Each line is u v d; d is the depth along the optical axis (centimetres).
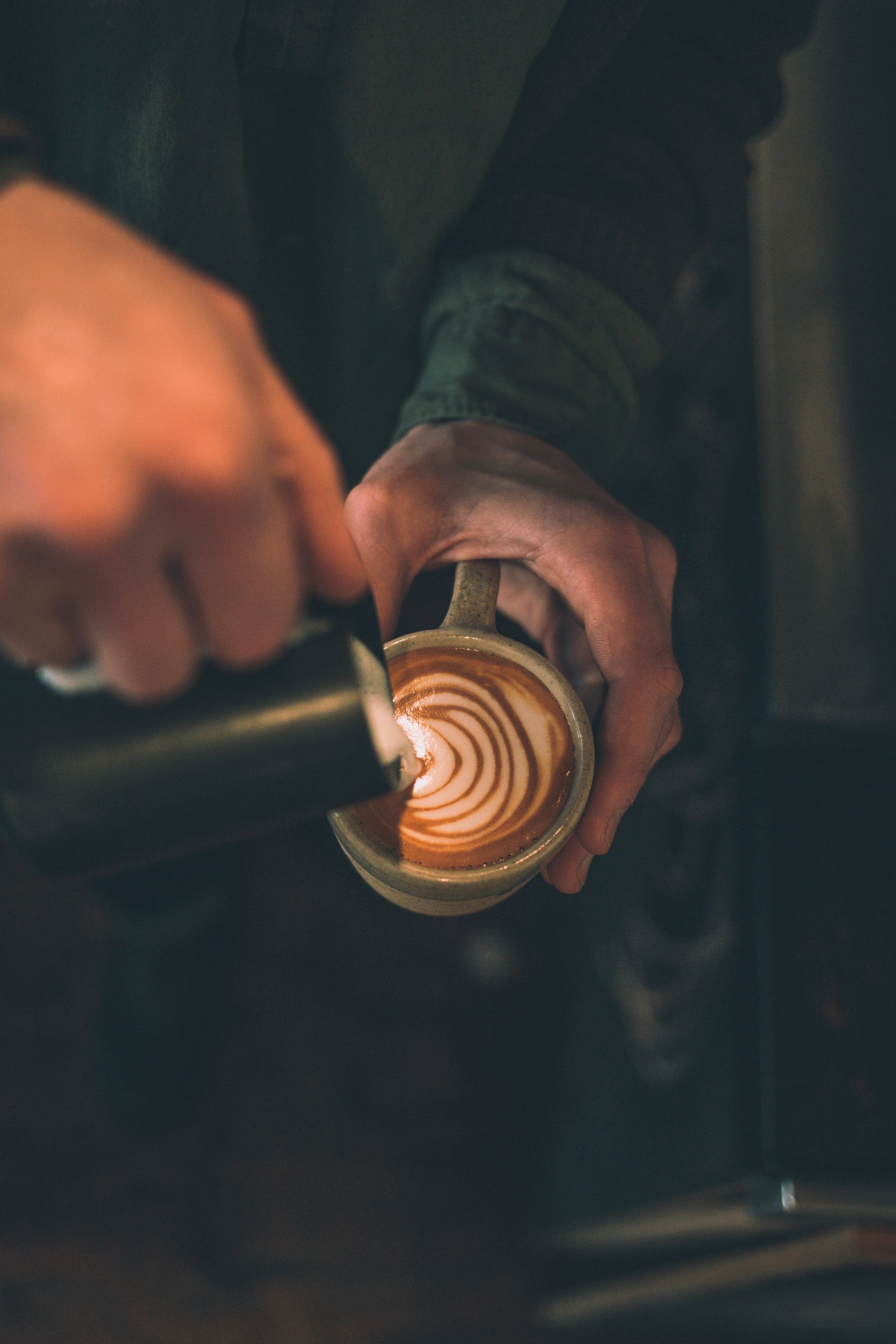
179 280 45
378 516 62
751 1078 74
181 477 41
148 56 62
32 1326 104
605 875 97
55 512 40
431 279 71
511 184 69
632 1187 88
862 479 86
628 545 63
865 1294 81
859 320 89
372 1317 109
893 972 74
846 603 83
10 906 119
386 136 65
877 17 94
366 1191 114
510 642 63
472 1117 119
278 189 68
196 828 51
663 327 95
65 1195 109
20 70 65
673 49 69
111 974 107
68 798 50
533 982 125
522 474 65
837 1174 71
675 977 85
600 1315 104
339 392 74
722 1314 95
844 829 77
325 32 63
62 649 47
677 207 70
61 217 46
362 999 121
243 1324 107
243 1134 114
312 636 51
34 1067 114
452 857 60
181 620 47
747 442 87
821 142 91
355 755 51
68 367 40
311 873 125
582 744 61
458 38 63
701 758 86
